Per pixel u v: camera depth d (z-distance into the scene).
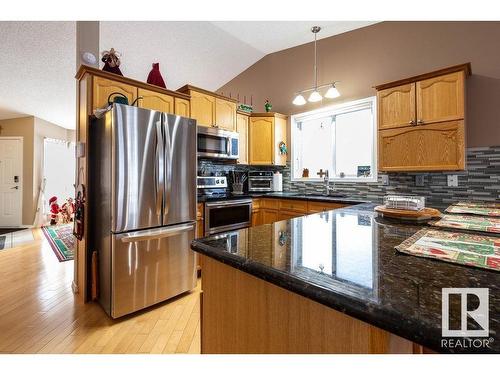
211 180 3.37
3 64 3.50
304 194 3.59
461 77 2.21
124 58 3.43
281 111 4.05
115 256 1.94
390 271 0.65
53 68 3.74
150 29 3.10
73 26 2.96
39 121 5.65
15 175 5.44
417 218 1.36
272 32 3.42
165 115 2.21
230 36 3.52
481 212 1.58
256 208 3.47
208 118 3.20
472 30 2.48
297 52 3.83
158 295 2.19
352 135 3.48
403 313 0.45
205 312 0.97
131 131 2.00
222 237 1.00
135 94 2.45
